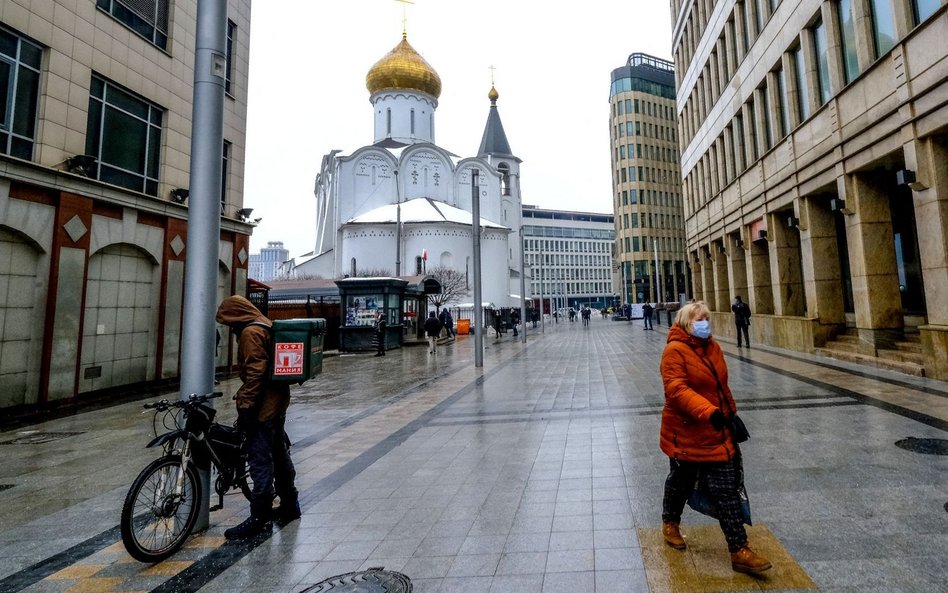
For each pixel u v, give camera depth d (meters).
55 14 10.64
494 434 6.69
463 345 26.14
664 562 3.06
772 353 14.30
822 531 3.32
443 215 50.84
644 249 71.75
